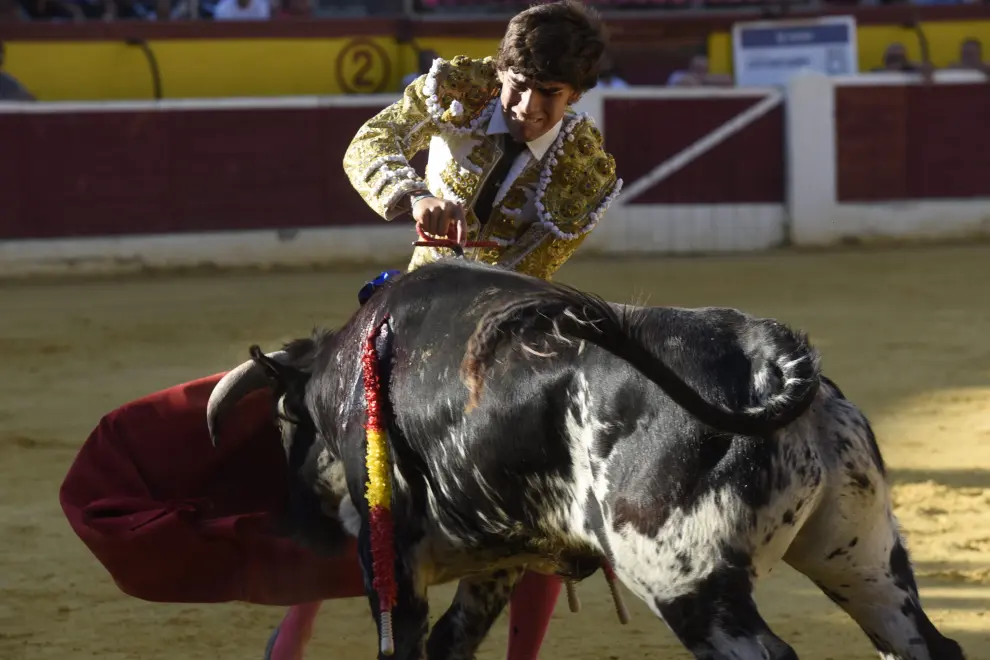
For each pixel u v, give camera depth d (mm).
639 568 5426
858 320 23859
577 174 7148
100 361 20844
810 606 10016
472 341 5980
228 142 32812
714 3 37312
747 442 5281
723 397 5383
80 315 25594
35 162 31547
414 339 6414
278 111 33062
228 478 8008
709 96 35094
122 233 32250
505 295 6191
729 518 5262
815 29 36594
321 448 7332
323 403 7059
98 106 31875
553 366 5707
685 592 5289
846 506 5520
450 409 6078
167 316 25219
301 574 7625
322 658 9023
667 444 5344
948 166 36281
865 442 5551
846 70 36562
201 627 9742
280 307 26141
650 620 9820
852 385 18297
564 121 7148
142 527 7406
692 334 5547
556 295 5938
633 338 5371
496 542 6293
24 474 14211
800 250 35031
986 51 38031
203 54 34375
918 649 5598
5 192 31328
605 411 5496
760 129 35500
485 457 5941
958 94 36156
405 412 6332
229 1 35812
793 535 5402
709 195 35312
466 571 6617
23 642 9359
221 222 32906
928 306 25453
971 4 37812
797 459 5348
